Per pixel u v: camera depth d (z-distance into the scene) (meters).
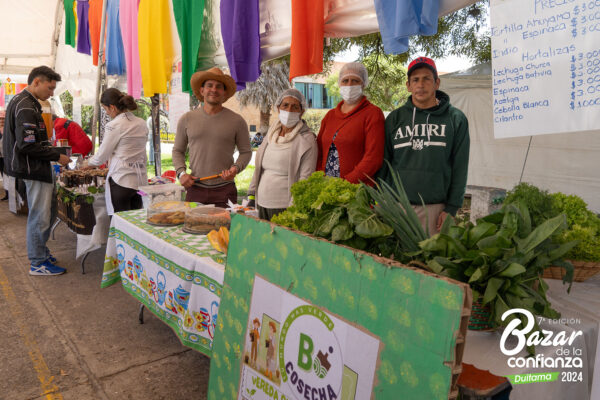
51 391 2.32
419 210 2.45
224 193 3.43
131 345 2.81
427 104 2.45
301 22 2.67
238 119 3.48
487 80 6.20
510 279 1.12
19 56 8.38
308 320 1.25
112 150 3.73
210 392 1.69
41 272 4.02
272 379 1.38
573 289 1.53
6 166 3.81
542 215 1.45
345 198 1.34
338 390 1.14
